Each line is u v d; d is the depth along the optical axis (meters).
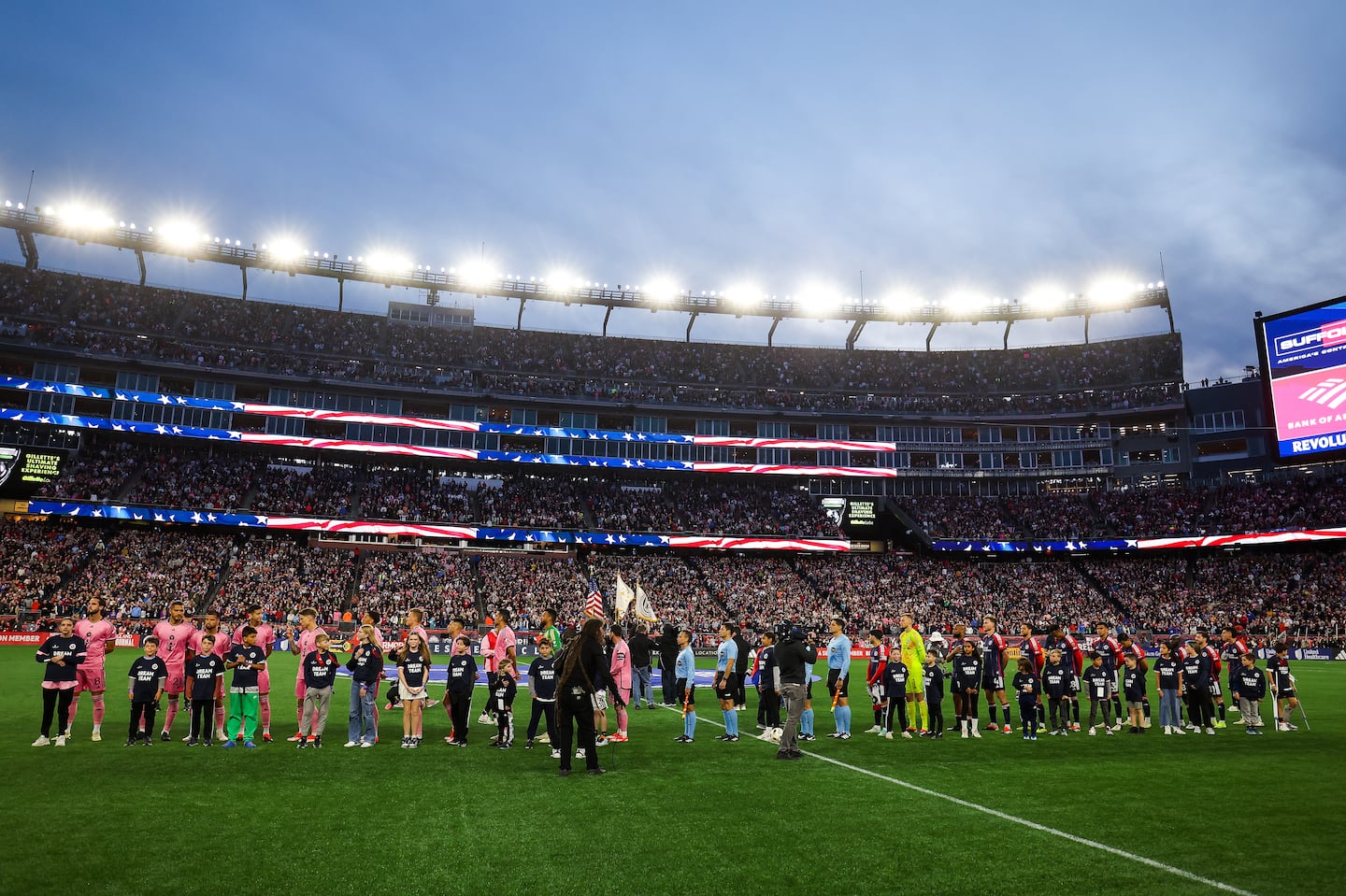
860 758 12.88
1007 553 62.41
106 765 11.20
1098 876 7.01
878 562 61.25
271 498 52.78
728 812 9.05
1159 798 10.09
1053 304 69.50
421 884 6.58
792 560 61.31
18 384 49.88
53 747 12.59
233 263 60.53
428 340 64.19
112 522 49.97
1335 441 39.62
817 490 65.56
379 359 61.00
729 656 14.82
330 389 57.97
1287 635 46.00
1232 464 60.78
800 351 72.38
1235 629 17.45
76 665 12.89
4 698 18.48
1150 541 56.56
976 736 15.47
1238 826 8.73
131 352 54.00
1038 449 65.44
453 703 13.49
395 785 10.26
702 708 20.52
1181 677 17.11
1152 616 53.22
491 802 9.41
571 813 8.92
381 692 22.42
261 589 46.22
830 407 66.75
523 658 43.41
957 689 15.90
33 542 45.84
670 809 9.15
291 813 8.74
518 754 12.74
